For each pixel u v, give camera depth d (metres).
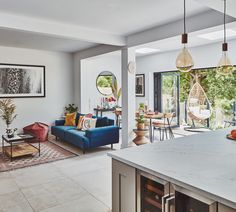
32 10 3.40
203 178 1.29
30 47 6.12
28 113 6.39
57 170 3.79
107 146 5.52
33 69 6.42
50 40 5.30
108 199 2.77
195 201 1.24
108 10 3.41
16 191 2.98
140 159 1.65
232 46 5.21
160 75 7.48
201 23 3.55
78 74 6.98
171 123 6.21
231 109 5.78
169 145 2.08
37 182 3.29
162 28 4.19
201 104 6.51
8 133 4.65
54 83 6.84
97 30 4.51
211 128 6.32
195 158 1.67
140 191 1.58
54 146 5.44
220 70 2.84
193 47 6.09
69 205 2.62
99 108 7.31
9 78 6.03
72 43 5.66
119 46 5.20
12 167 3.92
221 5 2.51
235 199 1.05
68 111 6.97
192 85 6.70
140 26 4.25
